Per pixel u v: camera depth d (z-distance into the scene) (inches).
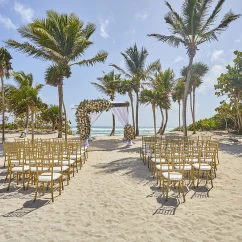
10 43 580.1
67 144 334.6
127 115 618.5
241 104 1166.3
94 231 127.0
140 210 157.5
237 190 201.5
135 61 895.7
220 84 940.0
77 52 631.2
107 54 663.8
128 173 275.3
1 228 130.7
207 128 1355.8
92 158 397.7
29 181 225.1
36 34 607.2
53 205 168.9
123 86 869.8
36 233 124.8
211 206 163.3
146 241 115.9
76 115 540.4
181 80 978.1
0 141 697.6
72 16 666.2
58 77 632.4
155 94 703.7
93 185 224.2
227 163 328.2
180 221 138.9
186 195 190.2
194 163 236.5
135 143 622.8
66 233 124.8
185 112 587.5
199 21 530.9
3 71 646.5
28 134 928.3
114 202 174.1
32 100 569.0
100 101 554.9
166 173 195.9
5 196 190.4
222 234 122.3
